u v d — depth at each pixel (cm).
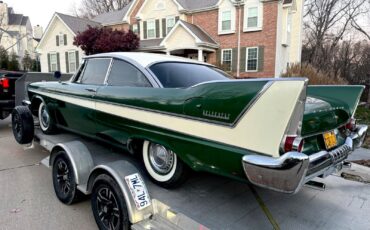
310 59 2855
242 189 274
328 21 2853
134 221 215
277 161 165
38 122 475
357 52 2678
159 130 239
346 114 261
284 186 167
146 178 277
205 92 204
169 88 240
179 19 1744
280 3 1555
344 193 283
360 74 2606
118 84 300
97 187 244
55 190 307
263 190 276
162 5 1956
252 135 180
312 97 253
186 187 271
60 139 395
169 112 229
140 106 255
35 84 451
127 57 301
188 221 206
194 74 292
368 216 239
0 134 630
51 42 2400
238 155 186
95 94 312
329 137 235
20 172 395
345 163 269
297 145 167
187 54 1861
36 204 301
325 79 1160
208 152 204
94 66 341
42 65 2494
